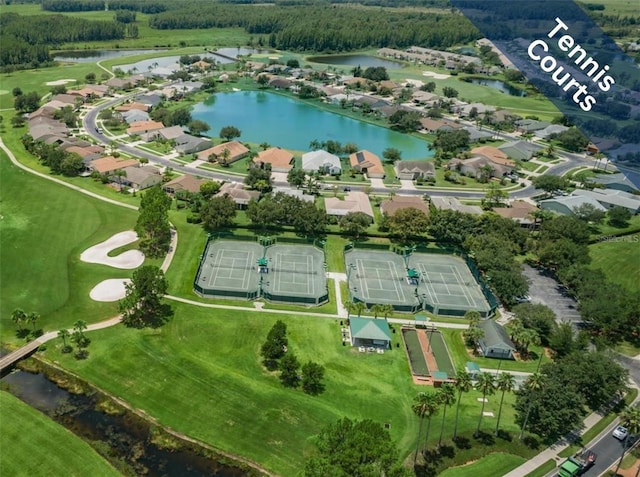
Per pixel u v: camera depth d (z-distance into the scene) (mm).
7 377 108188
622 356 124250
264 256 160500
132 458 91062
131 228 170375
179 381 108312
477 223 174750
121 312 123750
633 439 98312
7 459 88312
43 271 143500
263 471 89625
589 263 156250
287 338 123125
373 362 117812
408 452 93812
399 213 173750
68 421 98000
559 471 88562
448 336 129500
